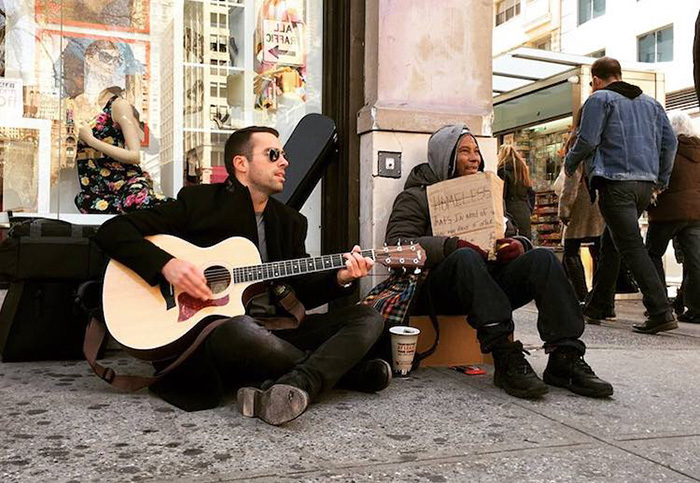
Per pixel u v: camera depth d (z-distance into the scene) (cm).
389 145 366
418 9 376
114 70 385
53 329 322
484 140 385
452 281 289
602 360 365
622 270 675
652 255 546
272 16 409
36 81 372
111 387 272
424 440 210
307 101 410
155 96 392
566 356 280
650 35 1666
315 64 409
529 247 310
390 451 198
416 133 371
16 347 317
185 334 244
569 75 858
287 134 411
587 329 502
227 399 255
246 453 192
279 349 236
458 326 333
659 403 266
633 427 231
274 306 277
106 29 384
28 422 219
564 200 600
